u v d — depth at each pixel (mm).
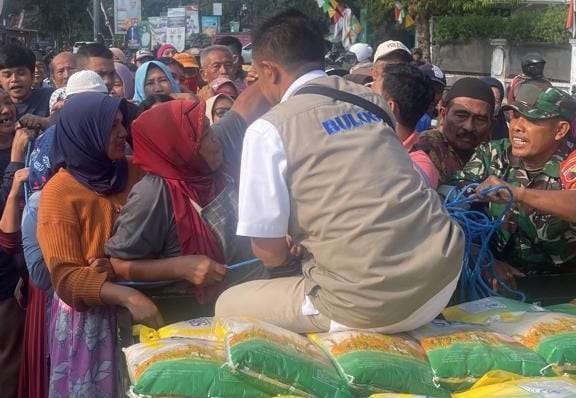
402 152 2562
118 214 3082
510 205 3070
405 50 5641
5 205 3785
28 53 5773
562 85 17609
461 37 20766
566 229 3293
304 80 2746
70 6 34375
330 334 2615
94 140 3006
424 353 2568
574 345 2619
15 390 3945
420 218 2453
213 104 5152
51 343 3146
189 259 2918
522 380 2451
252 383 2414
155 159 2961
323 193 2447
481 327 2766
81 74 4598
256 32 2855
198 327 2771
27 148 4164
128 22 32062
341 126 2502
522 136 3287
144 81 6332
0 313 3891
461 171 3576
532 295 3396
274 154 2461
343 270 2451
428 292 2447
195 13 34375
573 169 3182
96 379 3031
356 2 27234
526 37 19703
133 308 2877
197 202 2988
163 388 2381
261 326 2557
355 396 2455
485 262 3195
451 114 3791
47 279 3266
